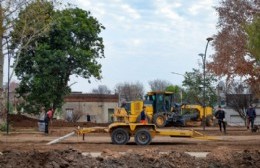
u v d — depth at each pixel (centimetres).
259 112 6775
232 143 2575
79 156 1488
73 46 5078
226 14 3903
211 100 6962
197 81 7062
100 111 8250
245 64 3631
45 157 1414
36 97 5009
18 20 3406
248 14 3812
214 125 4975
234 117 7225
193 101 7112
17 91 5078
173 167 1474
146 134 2467
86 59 5050
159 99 4597
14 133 3475
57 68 4944
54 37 4969
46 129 3503
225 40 3894
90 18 5162
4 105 3491
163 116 4528
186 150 2120
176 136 2561
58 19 4641
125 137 2491
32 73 5019
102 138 2927
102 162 1441
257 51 2147
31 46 4869
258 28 2134
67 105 8006
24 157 1412
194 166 1511
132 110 3788
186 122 4775
